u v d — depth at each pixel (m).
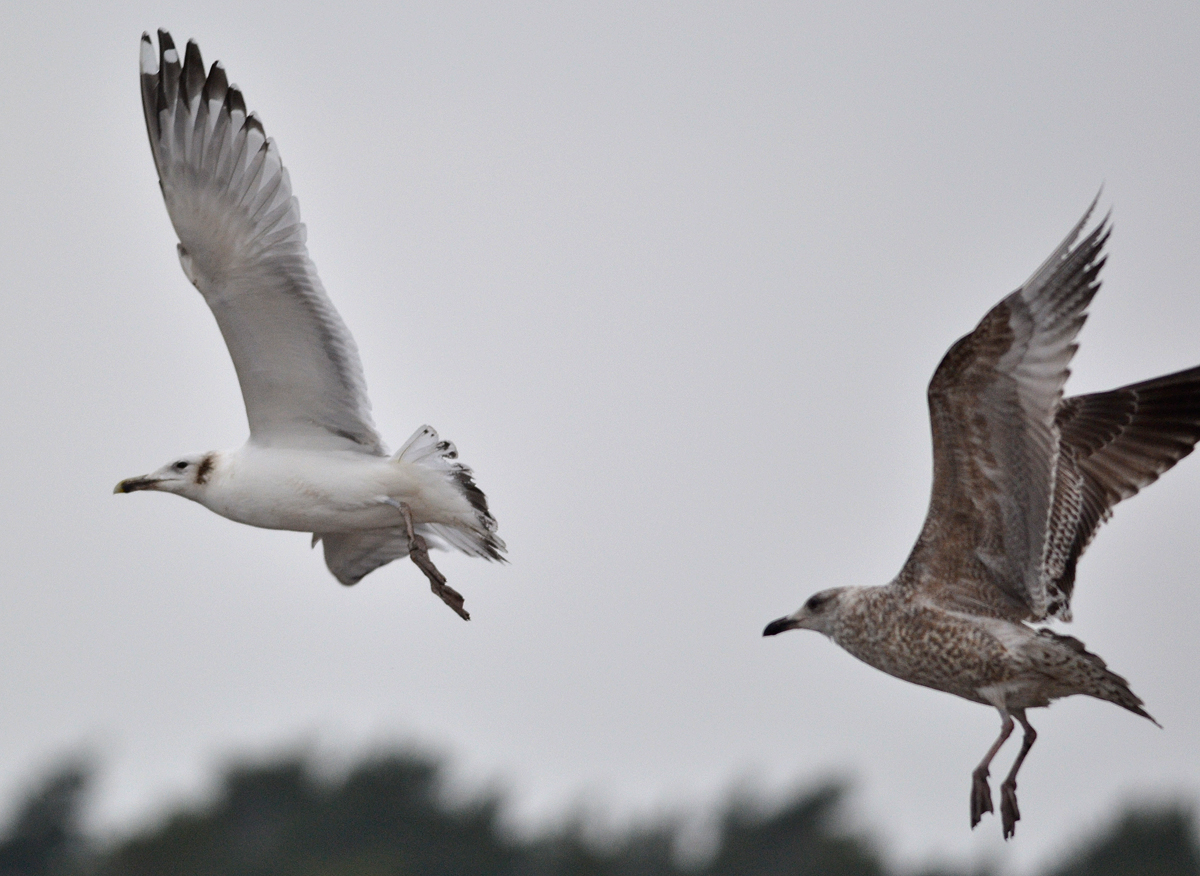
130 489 15.17
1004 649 13.43
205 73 14.20
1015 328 12.51
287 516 15.05
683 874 36.66
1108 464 14.55
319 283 14.63
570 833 37.06
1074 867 36.59
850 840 35.72
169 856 37.72
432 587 14.60
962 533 13.55
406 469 14.95
